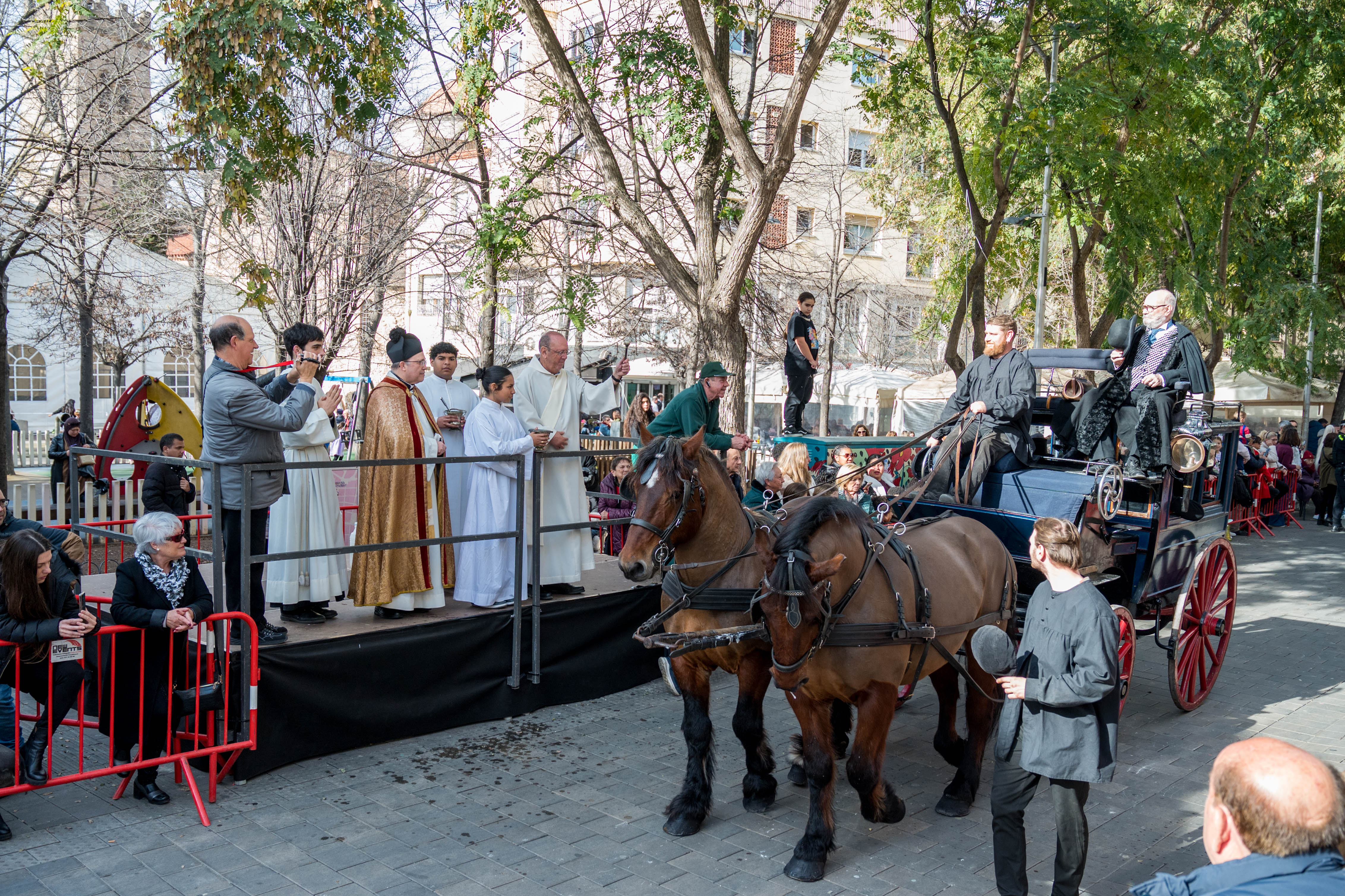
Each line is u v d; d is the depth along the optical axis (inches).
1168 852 202.4
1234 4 629.9
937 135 640.4
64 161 460.8
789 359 424.2
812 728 189.3
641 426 212.4
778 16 566.9
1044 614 164.7
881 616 186.9
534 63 694.5
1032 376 270.2
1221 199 690.8
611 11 597.3
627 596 310.3
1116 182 537.3
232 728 222.2
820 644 176.4
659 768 243.6
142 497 327.6
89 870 180.5
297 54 338.3
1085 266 856.9
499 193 618.8
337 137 573.0
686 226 533.6
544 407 294.8
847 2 385.4
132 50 518.9
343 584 265.6
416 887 178.2
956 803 217.8
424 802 217.6
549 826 207.0
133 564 207.5
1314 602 482.9
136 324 995.3
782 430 429.7
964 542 227.3
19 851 187.8
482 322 601.9
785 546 173.5
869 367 1140.5
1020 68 512.7
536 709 285.9
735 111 398.0
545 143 518.3
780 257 1062.4
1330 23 612.4
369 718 247.4
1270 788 83.0
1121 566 269.1
